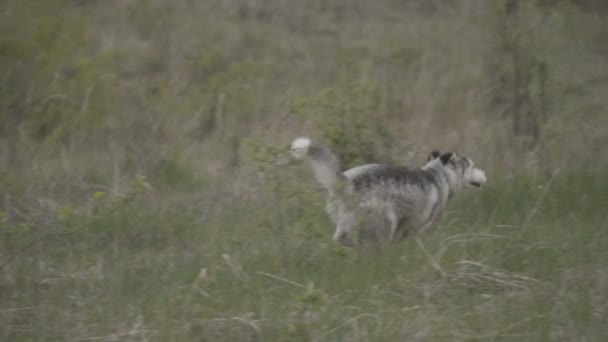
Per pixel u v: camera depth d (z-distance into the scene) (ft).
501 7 140.56
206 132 156.35
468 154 137.49
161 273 88.38
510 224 104.06
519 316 76.54
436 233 99.91
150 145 135.44
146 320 76.48
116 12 207.00
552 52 138.31
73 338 73.82
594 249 91.81
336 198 91.45
